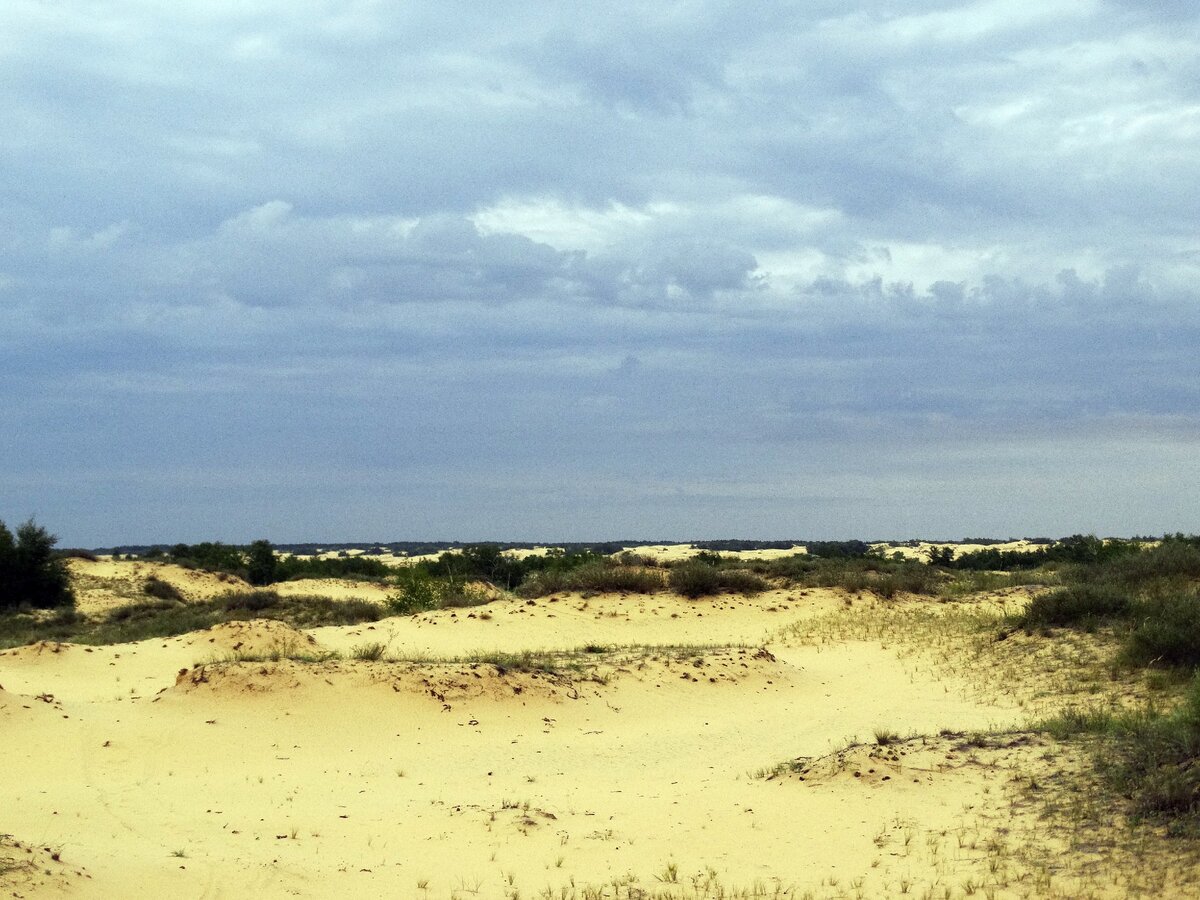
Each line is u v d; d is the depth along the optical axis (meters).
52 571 41.28
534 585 33.91
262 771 14.12
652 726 17.28
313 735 15.74
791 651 25.39
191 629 31.77
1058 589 25.08
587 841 10.87
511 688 17.81
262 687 16.83
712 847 10.56
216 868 9.76
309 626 32.41
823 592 32.06
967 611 27.66
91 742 14.70
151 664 23.19
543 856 10.41
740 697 19.44
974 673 20.16
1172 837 9.48
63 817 11.39
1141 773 11.05
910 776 12.15
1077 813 10.41
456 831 11.24
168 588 47.28
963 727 15.84
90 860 9.60
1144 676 17.33
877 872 9.52
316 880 9.66
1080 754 12.26
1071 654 19.73
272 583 55.25
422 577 37.66
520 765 14.53
